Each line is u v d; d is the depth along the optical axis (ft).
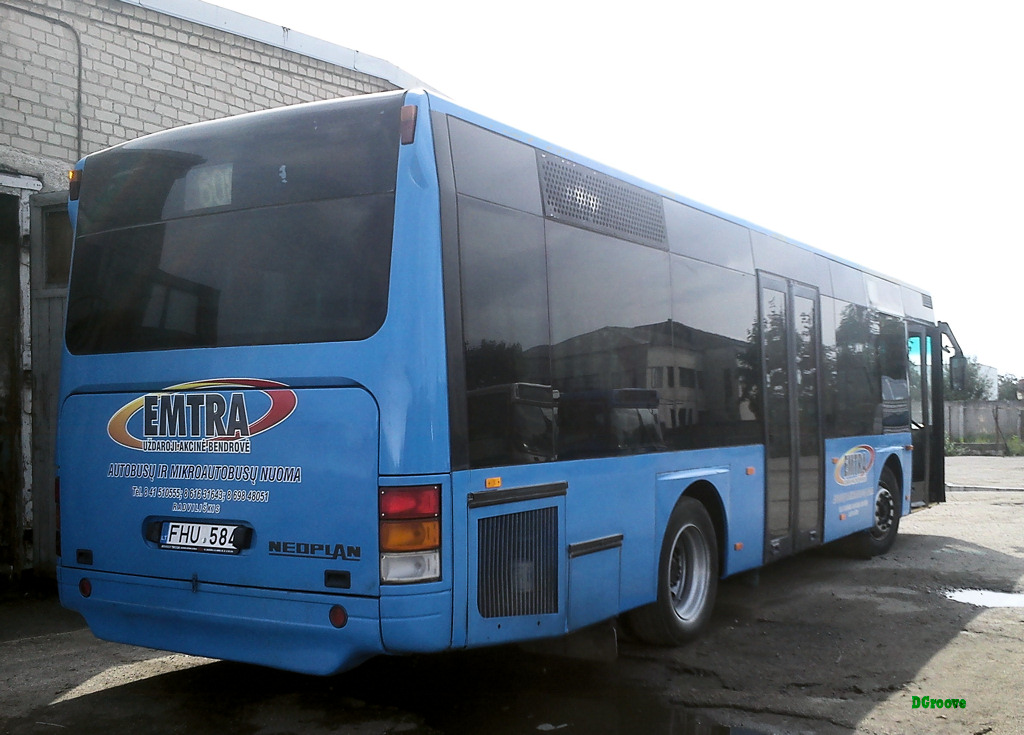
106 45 31.76
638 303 19.66
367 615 13.97
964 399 135.95
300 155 15.51
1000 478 71.46
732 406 23.32
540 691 17.80
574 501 16.98
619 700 17.28
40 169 29.04
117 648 21.04
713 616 24.12
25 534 27.61
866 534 32.83
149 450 16.15
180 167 16.70
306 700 17.19
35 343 27.61
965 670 19.31
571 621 16.76
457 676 18.71
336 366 14.48
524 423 15.83
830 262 30.19
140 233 16.97
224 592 15.21
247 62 36.70
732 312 23.70
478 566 14.66
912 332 38.29
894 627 22.95
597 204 18.66
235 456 15.23
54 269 27.78
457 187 14.98
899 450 35.24
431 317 14.21
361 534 14.08
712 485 22.12
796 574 30.27
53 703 17.11
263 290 15.38
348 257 14.76
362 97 15.20
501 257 15.72
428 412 14.02
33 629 22.76
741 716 16.47
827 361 29.32
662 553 20.18
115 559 16.44
